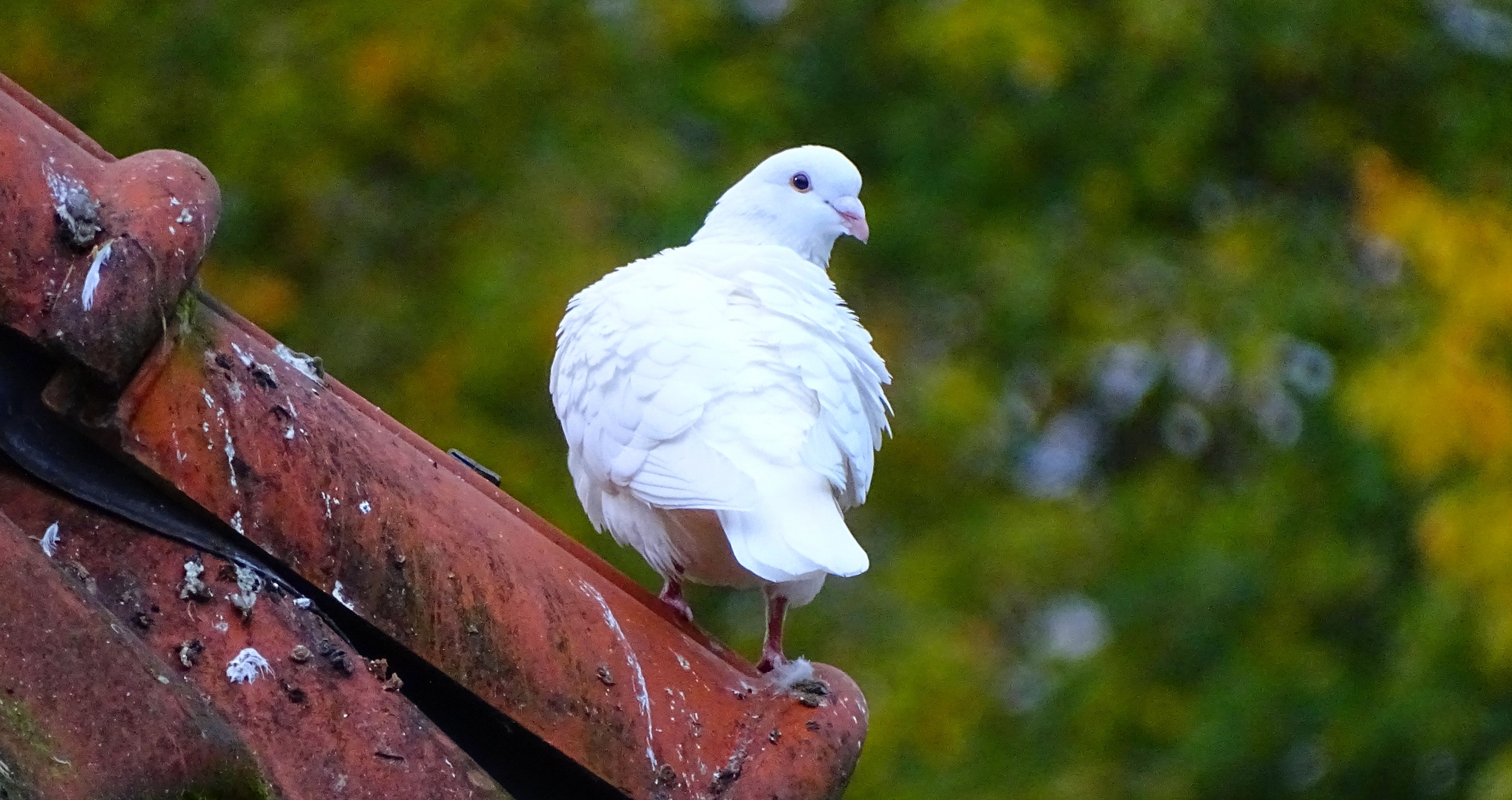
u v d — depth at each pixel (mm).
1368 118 16328
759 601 13938
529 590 4375
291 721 3625
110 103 13578
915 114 15156
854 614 13945
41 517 3629
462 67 13773
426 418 12828
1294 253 15414
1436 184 15508
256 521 3783
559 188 13477
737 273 6379
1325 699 13578
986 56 14500
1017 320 14602
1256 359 14398
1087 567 14375
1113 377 15797
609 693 4371
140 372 3701
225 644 3643
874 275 15000
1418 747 13219
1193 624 14102
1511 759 12133
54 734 3049
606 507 6340
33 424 3656
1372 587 14156
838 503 6266
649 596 5469
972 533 14305
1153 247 15266
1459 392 13258
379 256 13875
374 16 13797
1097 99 15227
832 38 15609
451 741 3873
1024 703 14008
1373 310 14719
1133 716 13797
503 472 12688
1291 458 14734
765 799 4523
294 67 13656
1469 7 16516
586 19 14406
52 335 3541
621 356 6004
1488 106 16016
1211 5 15375
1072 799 13117
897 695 13328
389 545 4027
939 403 13992
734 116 14594
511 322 12852
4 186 3637
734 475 5609
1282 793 13602
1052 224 15227
